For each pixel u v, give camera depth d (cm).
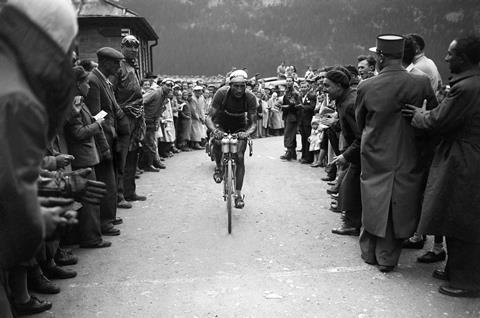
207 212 680
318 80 1074
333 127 716
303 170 1026
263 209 697
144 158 1009
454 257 404
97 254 513
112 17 1453
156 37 1858
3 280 195
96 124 499
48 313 378
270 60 6744
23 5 166
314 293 411
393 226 451
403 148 450
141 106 705
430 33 6788
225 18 7500
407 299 399
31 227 160
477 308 382
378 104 452
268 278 445
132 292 416
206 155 1268
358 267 473
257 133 1830
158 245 540
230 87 620
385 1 8075
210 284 432
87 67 573
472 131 394
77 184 248
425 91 453
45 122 163
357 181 558
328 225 618
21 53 164
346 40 7662
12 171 153
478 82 390
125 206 704
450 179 397
